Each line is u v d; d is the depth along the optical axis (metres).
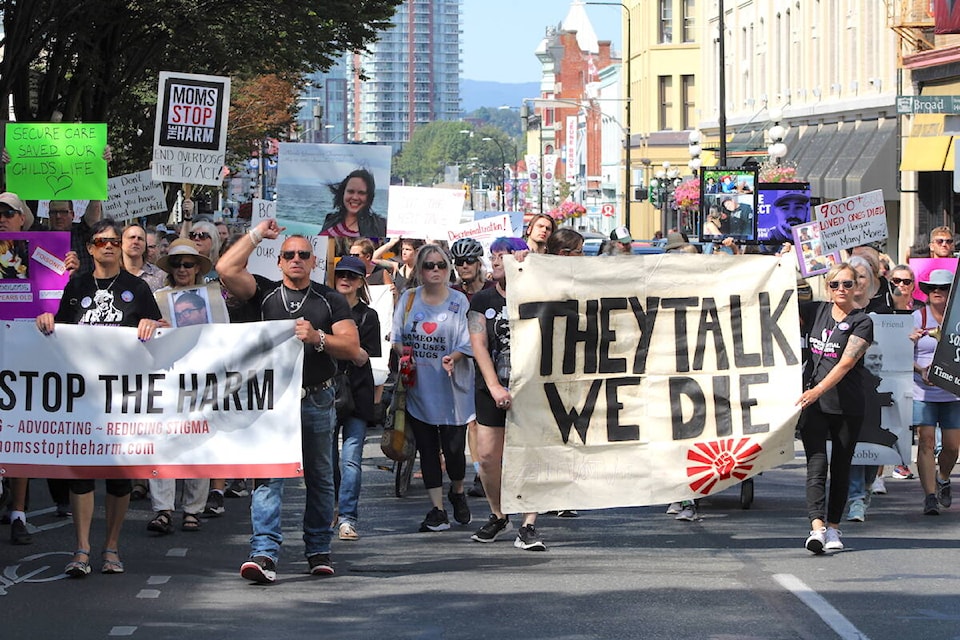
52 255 11.38
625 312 10.73
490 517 11.32
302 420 9.75
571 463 10.70
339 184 16.53
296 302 9.70
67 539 11.23
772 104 58.28
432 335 11.62
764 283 10.91
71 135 15.21
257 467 9.64
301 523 12.13
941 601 8.98
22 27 24.56
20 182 15.20
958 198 38.91
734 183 32.78
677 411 10.81
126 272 10.13
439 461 11.75
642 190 68.44
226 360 9.66
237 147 47.94
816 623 8.40
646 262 10.73
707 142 71.56
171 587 9.46
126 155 34.88
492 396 10.80
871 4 45.19
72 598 9.12
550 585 9.50
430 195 20.47
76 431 9.77
